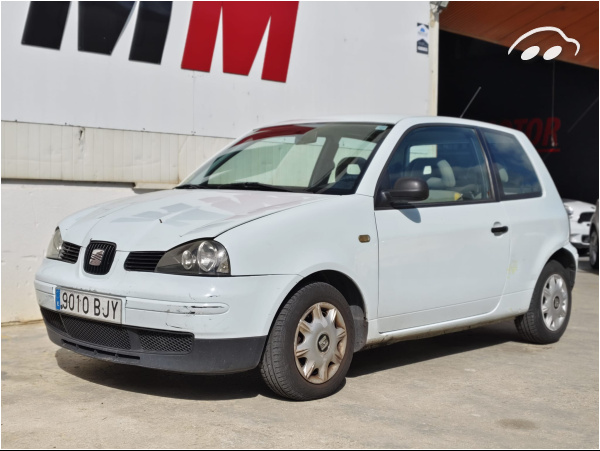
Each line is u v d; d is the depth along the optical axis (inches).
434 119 219.3
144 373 193.2
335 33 352.8
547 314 243.3
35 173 257.1
